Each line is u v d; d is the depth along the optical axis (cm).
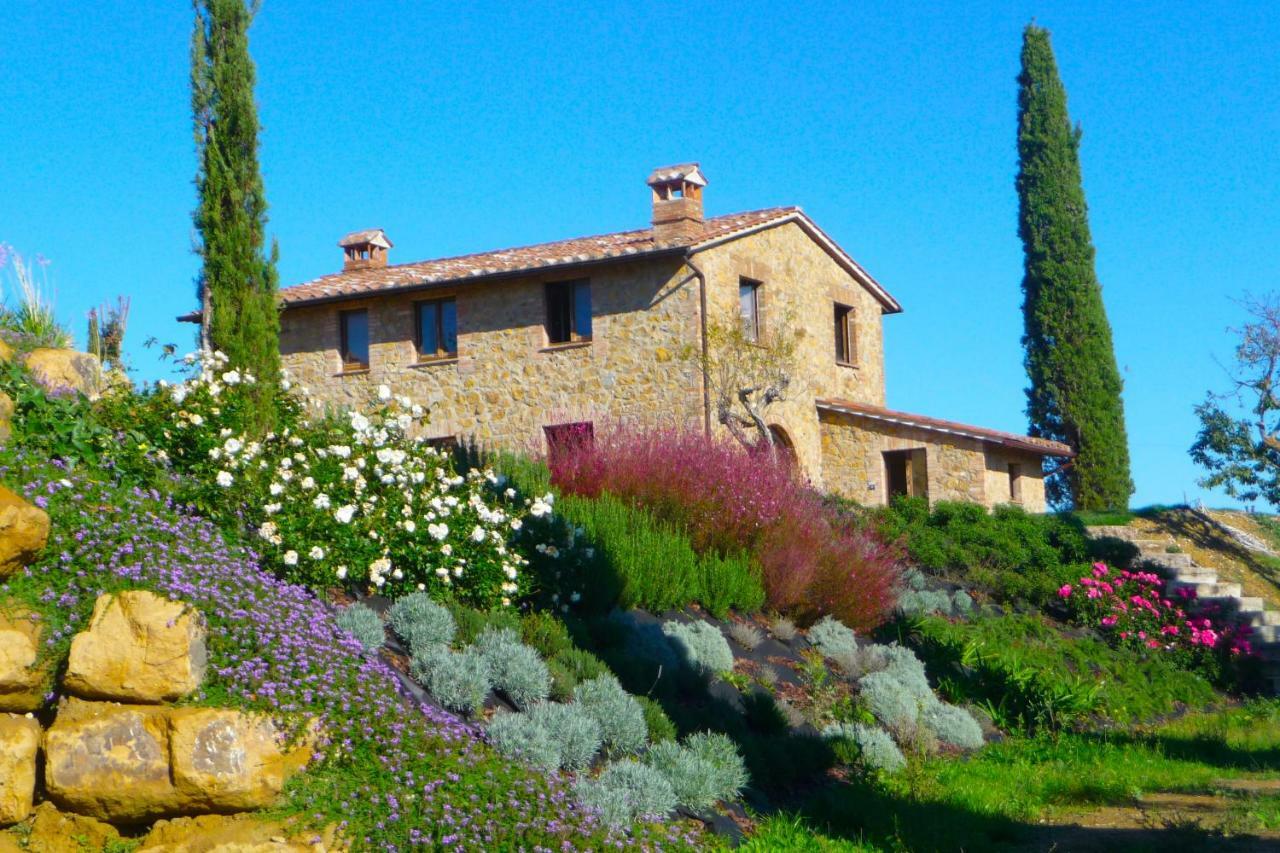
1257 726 1558
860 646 1407
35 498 763
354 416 1050
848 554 1476
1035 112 3228
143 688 685
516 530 1104
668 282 2211
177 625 700
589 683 919
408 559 988
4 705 682
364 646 834
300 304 2505
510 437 2327
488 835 682
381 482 1024
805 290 2519
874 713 1198
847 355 2698
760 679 1177
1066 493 3150
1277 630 1984
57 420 880
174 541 803
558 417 2286
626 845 730
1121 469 3119
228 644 727
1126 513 2592
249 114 1309
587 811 740
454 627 920
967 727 1242
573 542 1160
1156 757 1287
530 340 2325
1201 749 1355
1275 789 1111
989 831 934
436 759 727
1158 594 1988
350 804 679
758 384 2241
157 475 906
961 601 1741
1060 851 888
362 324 2528
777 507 1442
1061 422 3136
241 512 920
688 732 967
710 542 1385
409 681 838
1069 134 3222
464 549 1034
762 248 2380
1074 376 3123
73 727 668
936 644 1493
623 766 825
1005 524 2061
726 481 1438
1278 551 2453
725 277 2255
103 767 658
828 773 1048
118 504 812
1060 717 1376
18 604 712
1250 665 1902
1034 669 1512
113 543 764
